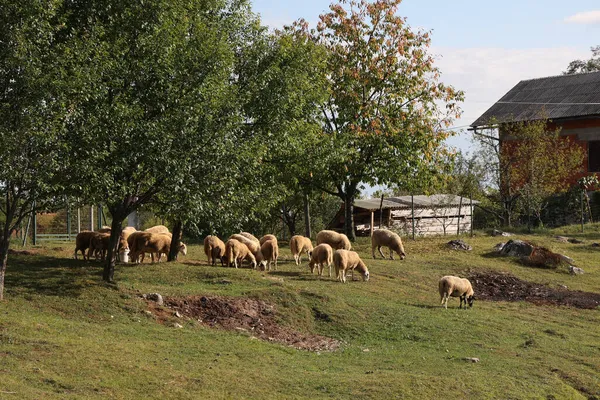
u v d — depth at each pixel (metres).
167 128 15.77
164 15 16.55
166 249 22.02
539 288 23.75
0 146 13.05
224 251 22.44
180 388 10.70
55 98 13.94
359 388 11.53
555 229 37.53
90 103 15.39
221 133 16.25
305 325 16.52
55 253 24.38
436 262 26.31
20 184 14.12
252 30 21.77
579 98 44.69
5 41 13.56
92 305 15.07
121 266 20.70
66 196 14.77
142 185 16.78
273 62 21.05
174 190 15.81
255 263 22.31
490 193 43.56
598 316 19.83
